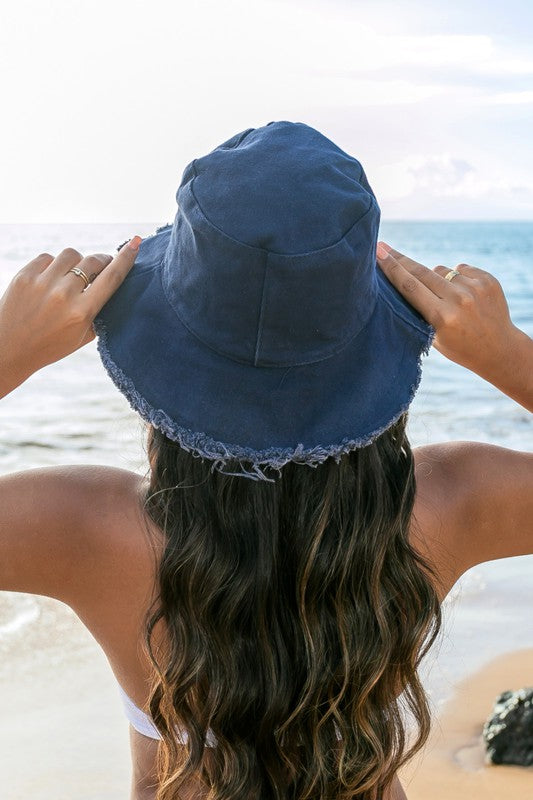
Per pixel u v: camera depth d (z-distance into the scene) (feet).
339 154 3.49
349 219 3.32
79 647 13.55
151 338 3.59
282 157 3.38
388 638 3.83
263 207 3.28
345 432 3.52
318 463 3.54
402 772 10.03
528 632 13.64
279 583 3.68
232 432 3.51
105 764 10.47
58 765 10.40
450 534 4.22
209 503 3.61
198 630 3.68
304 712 3.84
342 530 3.67
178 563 3.62
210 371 3.52
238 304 3.36
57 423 27.20
